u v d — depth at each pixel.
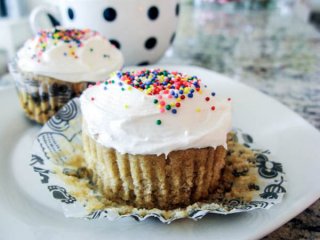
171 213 0.12
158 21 0.23
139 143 0.13
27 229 0.12
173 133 0.13
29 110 0.20
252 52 0.33
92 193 0.14
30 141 0.18
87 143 0.15
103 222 0.12
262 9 0.55
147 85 0.14
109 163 0.14
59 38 0.20
